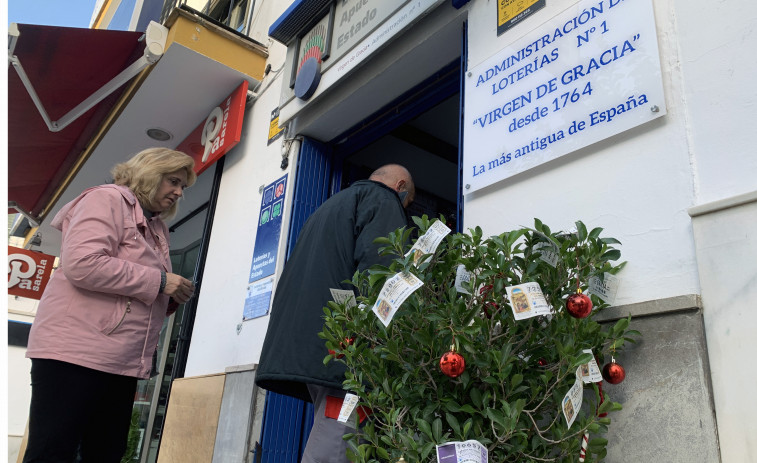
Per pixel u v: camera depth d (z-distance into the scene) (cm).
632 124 172
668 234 156
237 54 438
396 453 138
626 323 144
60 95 458
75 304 192
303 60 387
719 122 153
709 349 136
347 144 390
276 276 350
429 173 445
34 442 180
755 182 141
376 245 188
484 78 232
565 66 198
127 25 623
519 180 205
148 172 224
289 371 181
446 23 269
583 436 135
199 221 606
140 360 205
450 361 128
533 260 147
